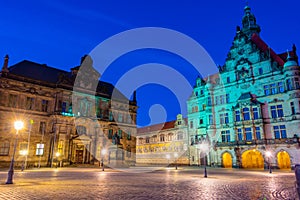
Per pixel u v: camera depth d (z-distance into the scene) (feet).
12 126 145.38
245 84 179.73
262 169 149.59
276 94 162.20
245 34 198.18
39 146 154.20
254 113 169.99
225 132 185.68
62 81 168.66
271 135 160.56
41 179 66.13
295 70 154.30
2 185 50.93
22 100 152.05
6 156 139.95
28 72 165.89
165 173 103.04
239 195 40.47
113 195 38.73
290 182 64.54
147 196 38.19
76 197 36.24
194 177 80.69
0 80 144.66
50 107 163.63
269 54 171.83
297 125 148.46
